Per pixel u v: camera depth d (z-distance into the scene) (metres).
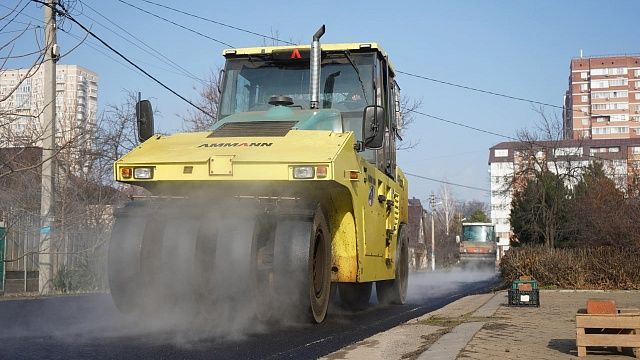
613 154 102.38
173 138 8.77
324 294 8.58
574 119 134.50
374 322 10.12
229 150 8.13
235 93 10.99
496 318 10.33
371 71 10.91
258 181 7.87
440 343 7.43
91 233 20.33
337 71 10.95
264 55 10.99
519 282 12.76
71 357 6.30
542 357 6.54
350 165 8.52
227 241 7.62
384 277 11.41
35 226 19.70
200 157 7.98
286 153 7.99
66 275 18.67
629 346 6.61
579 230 26.19
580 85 134.88
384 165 11.59
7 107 12.77
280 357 6.50
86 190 21.62
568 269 18.98
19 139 15.46
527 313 11.29
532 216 37.59
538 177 38.16
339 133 8.68
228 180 7.85
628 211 20.52
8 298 12.68
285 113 9.39
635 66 132.62
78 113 25.98
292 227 7.91
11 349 6.71
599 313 6.82
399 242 13.17
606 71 133.38
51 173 17.14
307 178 7.75
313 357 6.57
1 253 18.23
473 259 51.19
